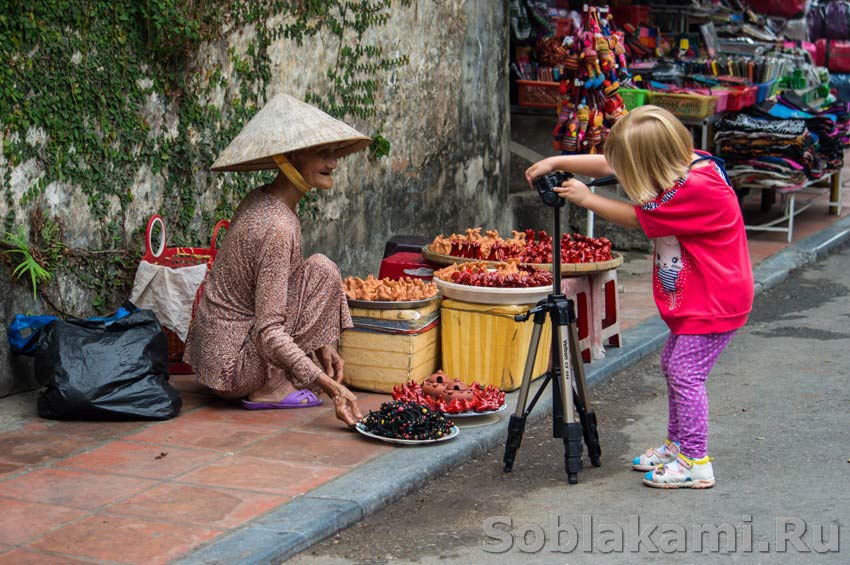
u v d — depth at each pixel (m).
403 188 8.65
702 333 4.57
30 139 5.54
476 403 5.40
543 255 6.53
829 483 4.72
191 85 6.46
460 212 9.52
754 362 7.08
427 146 8.92
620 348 7.12
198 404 5.70
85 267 5.93
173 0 6.13
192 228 6.60
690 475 4.65
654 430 5.62
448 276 6.14
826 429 5.59
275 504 4.26
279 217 5.43
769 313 8.62
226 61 6.70
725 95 10.81
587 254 6.56
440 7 8.89
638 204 4.51
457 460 4.98
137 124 6.13
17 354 5.55
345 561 3.90
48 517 4.11
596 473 4.92
